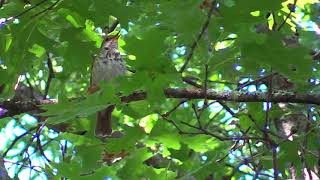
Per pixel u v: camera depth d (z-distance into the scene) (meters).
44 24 6.32
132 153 5.41
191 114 8.66
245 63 4.37
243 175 8.80
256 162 7.77
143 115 5.69
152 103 4.63
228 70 5.07
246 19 3.95
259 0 3.90
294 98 5.86
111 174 5.35
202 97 5.94
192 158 6.43
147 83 4.49
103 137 7.15
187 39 4.23
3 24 6.16
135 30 6.13
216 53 4.41
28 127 10.00
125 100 5.45
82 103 4.54
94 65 7.93
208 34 4.02
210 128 9.01
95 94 4.51
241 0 3.93
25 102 6.46
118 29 8.41
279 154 6.36
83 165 5.67
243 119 6.81
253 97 5.93
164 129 5.38
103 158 5.63
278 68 4.17
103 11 5.68
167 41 5.03
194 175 5.88
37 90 9.27
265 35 3.98
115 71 7.89
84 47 6.39
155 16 5.86
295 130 6.38
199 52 4.51
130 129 5.43
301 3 8.28
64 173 5.37
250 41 4.00
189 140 5.43
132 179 5.39
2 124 9.98
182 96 5.90
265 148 6.93
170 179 5.61
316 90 5.80
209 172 5.85
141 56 4.39
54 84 10.45
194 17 3.76
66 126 7.45
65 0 5.89
